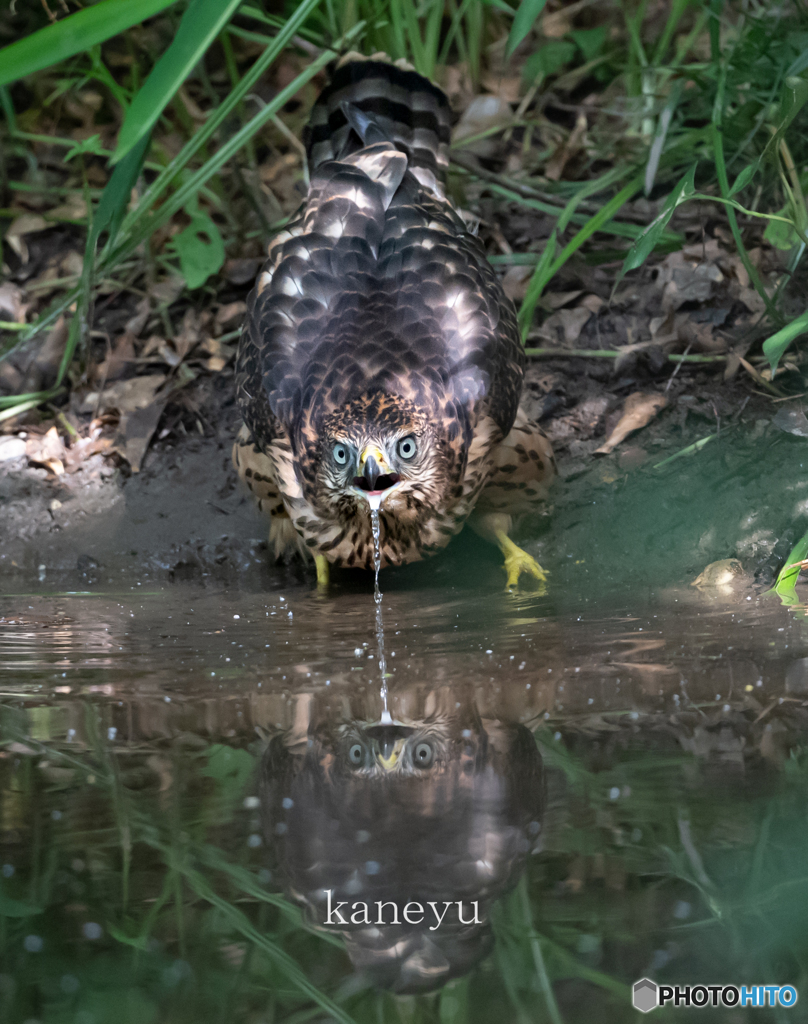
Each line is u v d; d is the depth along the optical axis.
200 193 10.06
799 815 3.05
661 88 9.46
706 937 2.54
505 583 6.63
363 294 6.41
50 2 10.05
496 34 10.91
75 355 8.92
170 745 3.85
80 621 5.97
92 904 2.73
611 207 7.95
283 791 3.38
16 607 6.36
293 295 6.57
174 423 8.49
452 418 6.11
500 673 4.57
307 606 6.28
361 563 6.62
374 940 2.58
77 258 9.74
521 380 6.83
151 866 2.91
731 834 2.96
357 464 5.80
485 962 2.51
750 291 8.36
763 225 8.69
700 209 8.95
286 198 10.03
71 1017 2.34
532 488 6.90
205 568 7.40
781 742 3.59
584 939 2.53
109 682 4.69
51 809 3.29
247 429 7.09
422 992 2.39
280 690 4.49
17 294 9.43
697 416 7.57
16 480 8.10
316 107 7.49
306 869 2.88
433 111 7.38
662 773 3.38
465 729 3.88
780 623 5.11
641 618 5.40
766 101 8.33
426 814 3.17
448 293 6.43
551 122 10.25
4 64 4.22
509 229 9.41
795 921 2.58
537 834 3.00
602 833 3.00
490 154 9.86
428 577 6.93
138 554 7.51
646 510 6.93
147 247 9.29
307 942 2.59
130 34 9.80
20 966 2.50
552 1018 2.29
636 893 2.71
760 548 6.36
